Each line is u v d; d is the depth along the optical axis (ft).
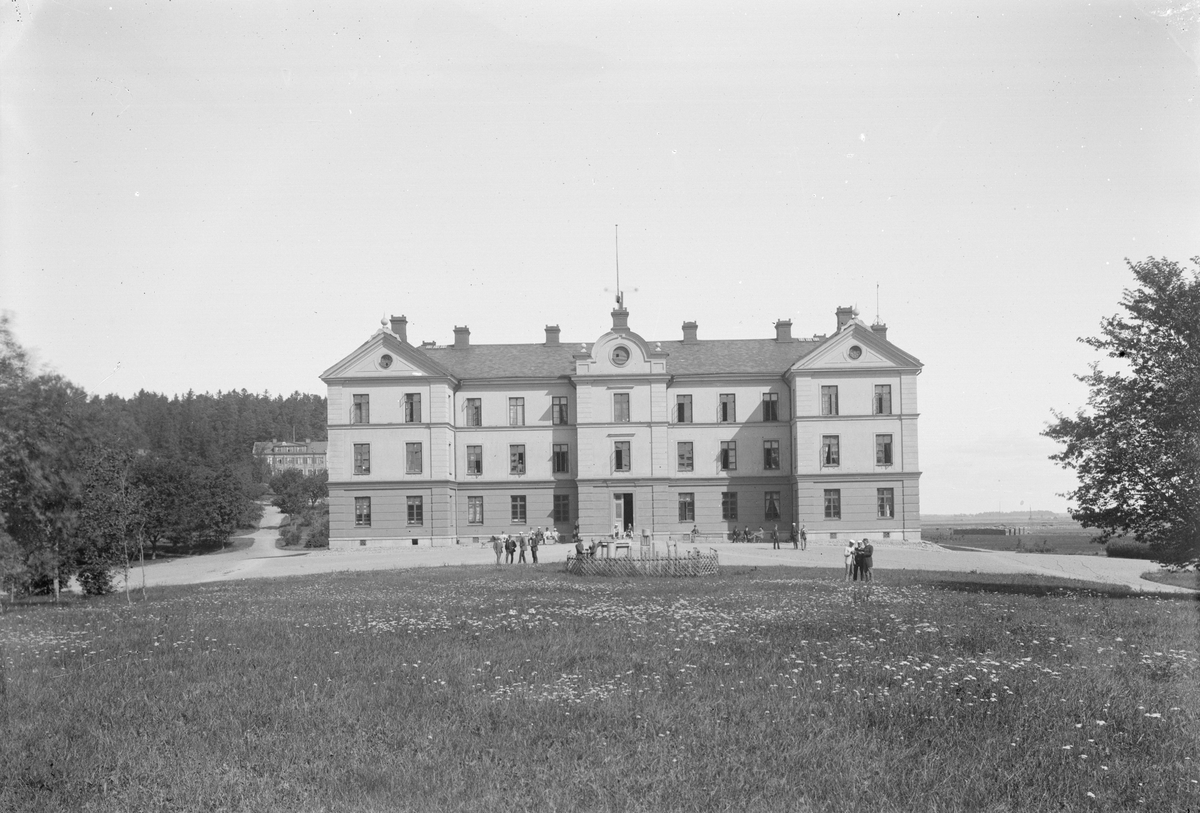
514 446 240.12
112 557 114.93
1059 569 152.25
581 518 233.14
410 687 47.50
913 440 226.17
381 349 233.14
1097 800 31.60
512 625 69.67
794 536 225.56
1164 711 41.22
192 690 47.83
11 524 103.96
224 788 33.42
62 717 43.27
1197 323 83.30
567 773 34.19
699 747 37.22
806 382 228.22
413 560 189.06
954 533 354.54
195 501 284.00
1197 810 31.37
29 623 79.71
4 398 98.68
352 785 33.32
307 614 81.15
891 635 62.59
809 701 43.83
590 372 234.99
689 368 241.76
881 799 31.63
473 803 31.30
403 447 232.12
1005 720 40.45
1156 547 89.35
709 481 236.84
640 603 86.48
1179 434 85.71
